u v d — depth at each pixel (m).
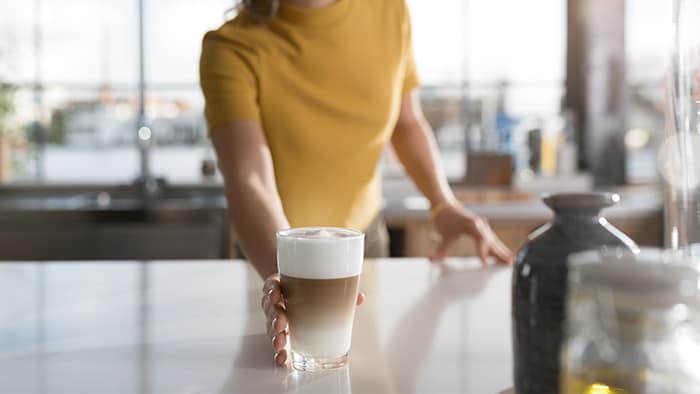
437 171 1.29
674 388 0.32
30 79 4.13
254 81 1.13
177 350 0.69
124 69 4.14
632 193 3.19
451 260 1.20
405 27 1.24
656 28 3.31
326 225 1.22
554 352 0.44
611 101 3.47
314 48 1.15
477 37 3.81
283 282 0.63
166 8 4.04
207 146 4.07
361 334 0.75
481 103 3.85
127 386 0.59
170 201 3.57
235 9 1.23
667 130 0.64
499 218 2.56
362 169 1.23
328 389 0.58
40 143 4.15
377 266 1.15
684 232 0.60
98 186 3.91
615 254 0.35
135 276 1.09
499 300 0.91
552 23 3.77
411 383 0.60
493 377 0.61
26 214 3.02
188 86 4.07
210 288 1.00
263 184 0.94
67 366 0.65
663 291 0.31
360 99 1.19
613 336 0.32
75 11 4.11
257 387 0.59
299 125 1.17
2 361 0.66
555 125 3.49
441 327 0.78
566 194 0.46
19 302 0.92
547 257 0.45
